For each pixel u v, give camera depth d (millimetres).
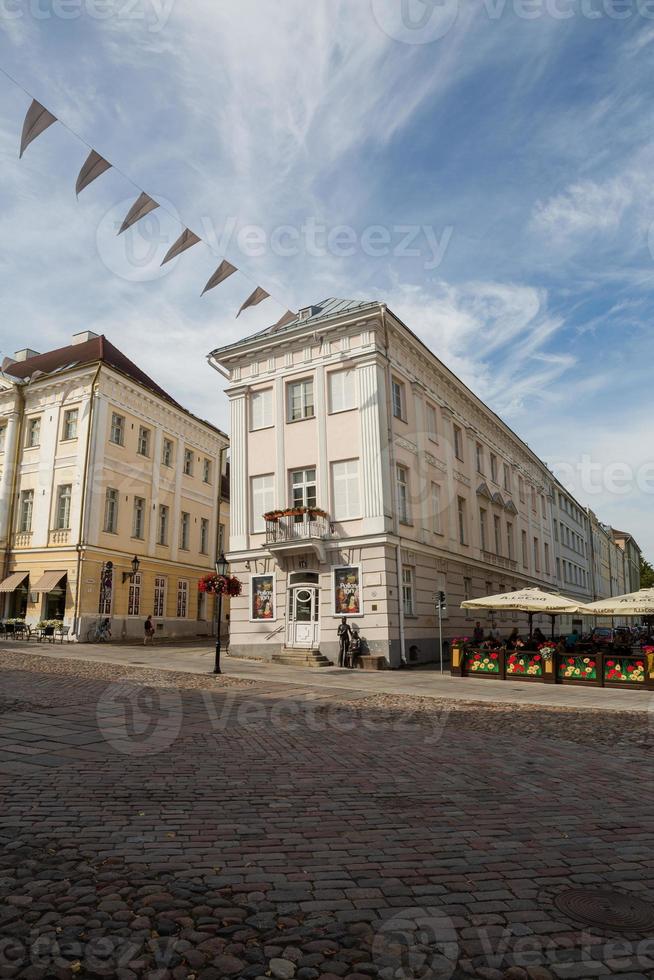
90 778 6312
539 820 5438
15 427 32594
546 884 4059
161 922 3395
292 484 24703
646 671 17000
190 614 36438
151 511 33812
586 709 13156
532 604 20359
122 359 35594
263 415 25703
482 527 33438
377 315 23250
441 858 4480
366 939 3293
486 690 16344
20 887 3756
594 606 19938
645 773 7438
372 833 4984
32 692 12078
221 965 3000
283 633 23609
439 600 21359
